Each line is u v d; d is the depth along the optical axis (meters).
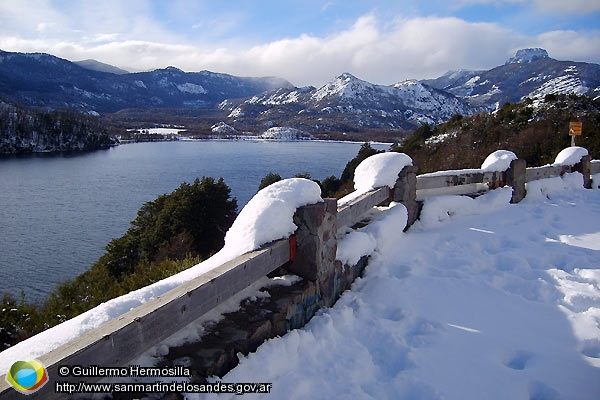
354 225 4.83
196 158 81.12
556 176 8.47
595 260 4.76
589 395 2.54
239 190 46.59
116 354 1.85
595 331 3.26
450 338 3.13
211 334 2.50
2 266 27.08
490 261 4.72
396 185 5.46
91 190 48.81
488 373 2.72
